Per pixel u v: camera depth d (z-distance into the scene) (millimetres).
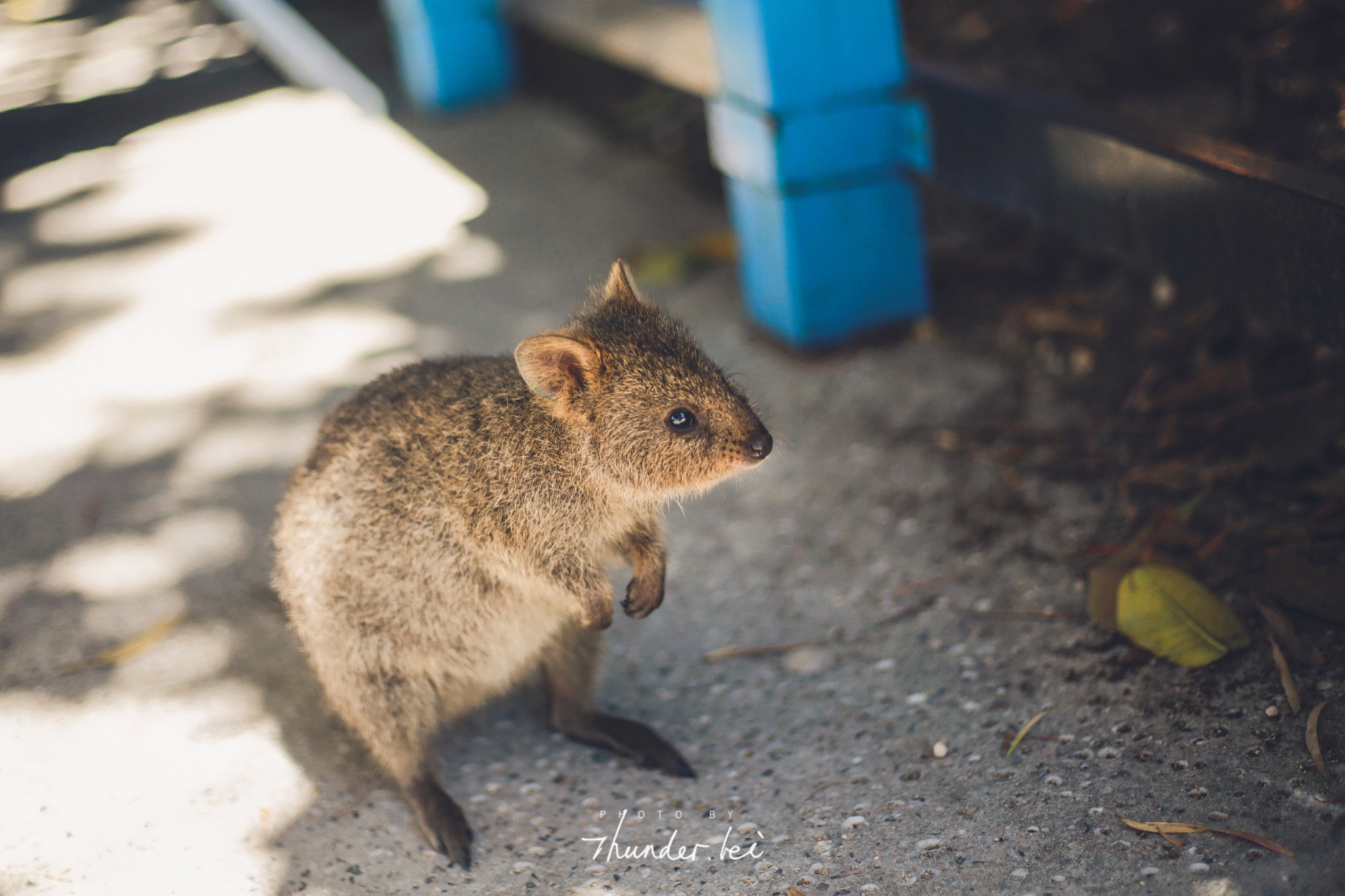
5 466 1537
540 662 1281
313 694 1310
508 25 2275
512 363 1253
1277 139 1493
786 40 1469
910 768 1212
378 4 2980
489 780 1254
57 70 2713
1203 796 1157
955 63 1754
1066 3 1776
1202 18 1681
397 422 1229
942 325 1576
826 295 1546
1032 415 1458
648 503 1253
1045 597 1308
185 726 1292
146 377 1632
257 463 1511
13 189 2146
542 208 1875
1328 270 1222
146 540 1443
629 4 1757
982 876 1142
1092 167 1353
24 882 1195
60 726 1296
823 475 1446
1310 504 1314
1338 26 1560
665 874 1176
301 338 1661
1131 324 1506
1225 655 1229
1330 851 1115
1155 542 1300
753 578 1373
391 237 1837
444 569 1223
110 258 1860
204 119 2367
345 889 1183
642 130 2084
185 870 1196
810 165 1505
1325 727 1176
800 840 1182
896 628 1311
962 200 1696
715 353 1590
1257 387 1393
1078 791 1176
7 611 1389
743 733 1260
